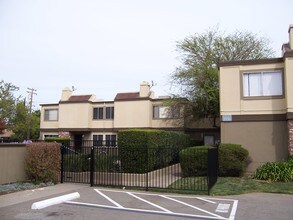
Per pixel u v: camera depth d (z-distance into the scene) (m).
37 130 47.53
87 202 9.48
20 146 13.11
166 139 17.59
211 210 8.53
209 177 10.91
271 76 15.84
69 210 8.45
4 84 38.88
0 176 12.17
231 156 14.23
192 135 30.16
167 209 8.64
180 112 28.42
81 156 14.59
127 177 13.52
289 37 16.88
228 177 14.14
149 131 14.35
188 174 14.38
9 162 12.59
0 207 8.69
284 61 15.35
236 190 11.20
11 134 50.81
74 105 36.00
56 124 37.72
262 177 13.28
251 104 15.90
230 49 27.33
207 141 29.62
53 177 12.95
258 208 8.70
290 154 14.45
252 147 15.61
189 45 27.66
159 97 33.53
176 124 29.91
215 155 12.97
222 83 16.47
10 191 10.98
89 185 12.54
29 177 12.97
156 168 15.73
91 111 35.81
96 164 13.80
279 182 12.57
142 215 7.99
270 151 15.34
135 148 13.98
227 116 16.12
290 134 14.57
